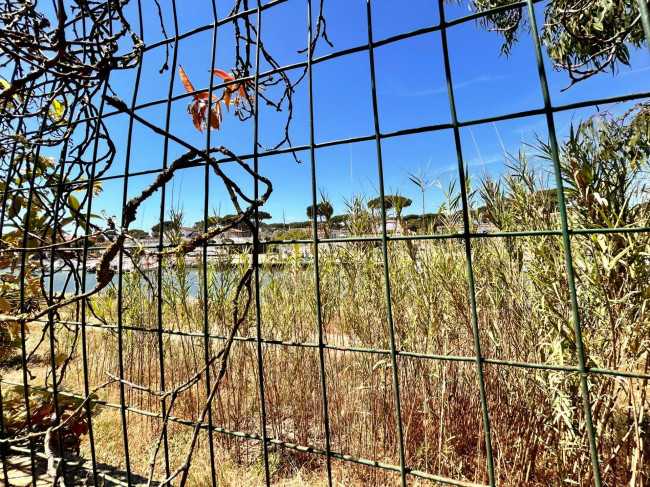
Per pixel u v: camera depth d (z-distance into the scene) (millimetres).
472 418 2172
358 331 2342
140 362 3186
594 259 1331
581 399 1451
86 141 1104
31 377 1125
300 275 2748
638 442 1267
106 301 3330
